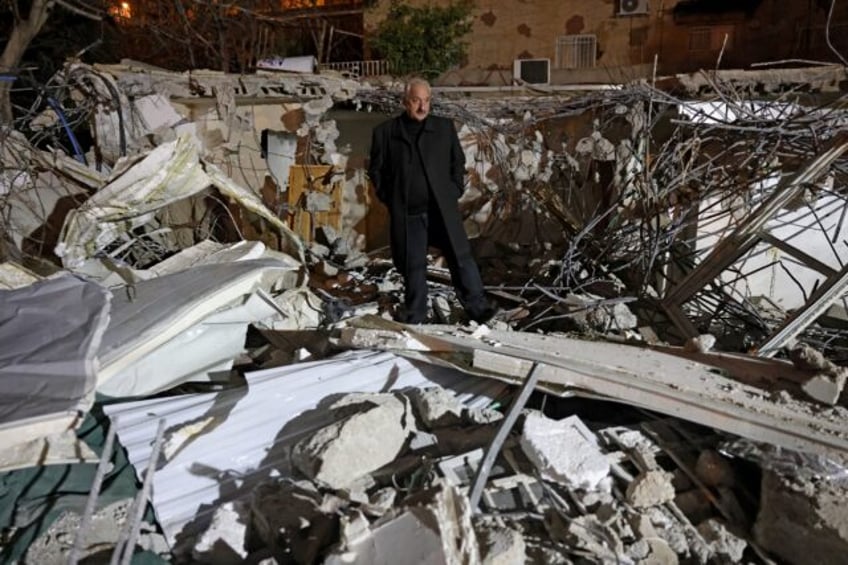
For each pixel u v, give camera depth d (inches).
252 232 264.5
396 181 197.9
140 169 216.8
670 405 127.6
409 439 128.3
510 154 355.3
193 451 124.0
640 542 105.6
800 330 176.4
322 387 143.2
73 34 542.6
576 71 669.3
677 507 115.6
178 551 107.4
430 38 672.4
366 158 399.5
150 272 205.6
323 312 225.6
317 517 105.7
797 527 103.9
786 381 140.3
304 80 344.8
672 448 127.4
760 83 321.4
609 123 331.0
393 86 359.6
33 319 153.8
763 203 218.2
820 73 319.9
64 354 135.9
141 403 136.9
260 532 108.6
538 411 134.7
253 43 578.9
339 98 351.6
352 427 120.0
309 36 706.2
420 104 191.0
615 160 314.0
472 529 93.6
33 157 248.2
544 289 235.9
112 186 214.2
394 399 134.9
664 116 333.4
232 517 109.9
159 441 113.5
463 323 223.8
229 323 167.8
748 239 215.6
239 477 121.4
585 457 118.3
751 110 258.7
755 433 117.9
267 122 353.7
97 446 126.1
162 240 266.7
